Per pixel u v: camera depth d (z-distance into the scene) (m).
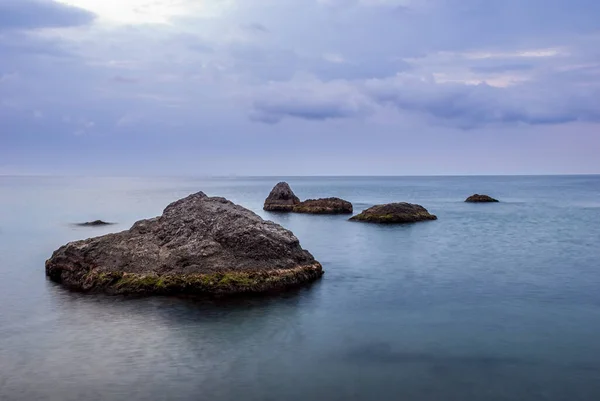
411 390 17.66
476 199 109.19
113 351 20.81
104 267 29.92
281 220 69.56
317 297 28.77
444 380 18.44
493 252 44.31
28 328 23.45
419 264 38.66
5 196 139.88
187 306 26.42
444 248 46.19
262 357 20.39
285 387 17.84
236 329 23.50
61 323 24.05
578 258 41.62
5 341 21.88
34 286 30.56
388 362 20.00
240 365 19.64
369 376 18.77
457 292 30.34
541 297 29.27
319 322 24.64
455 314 26.03
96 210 90.62
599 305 27.55
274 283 29.44
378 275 34.66
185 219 31.86
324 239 51.12
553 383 18.16
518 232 57.91
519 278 34.12
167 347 21.30
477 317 25.53
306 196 149.88
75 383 18.02
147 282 28.23
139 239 31.36
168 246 30.38
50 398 16.92
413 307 27.23
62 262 32.41
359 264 38.41
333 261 39.53
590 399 17.02
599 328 23.81
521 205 101.56
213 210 32.19
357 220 66.88
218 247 29.77
